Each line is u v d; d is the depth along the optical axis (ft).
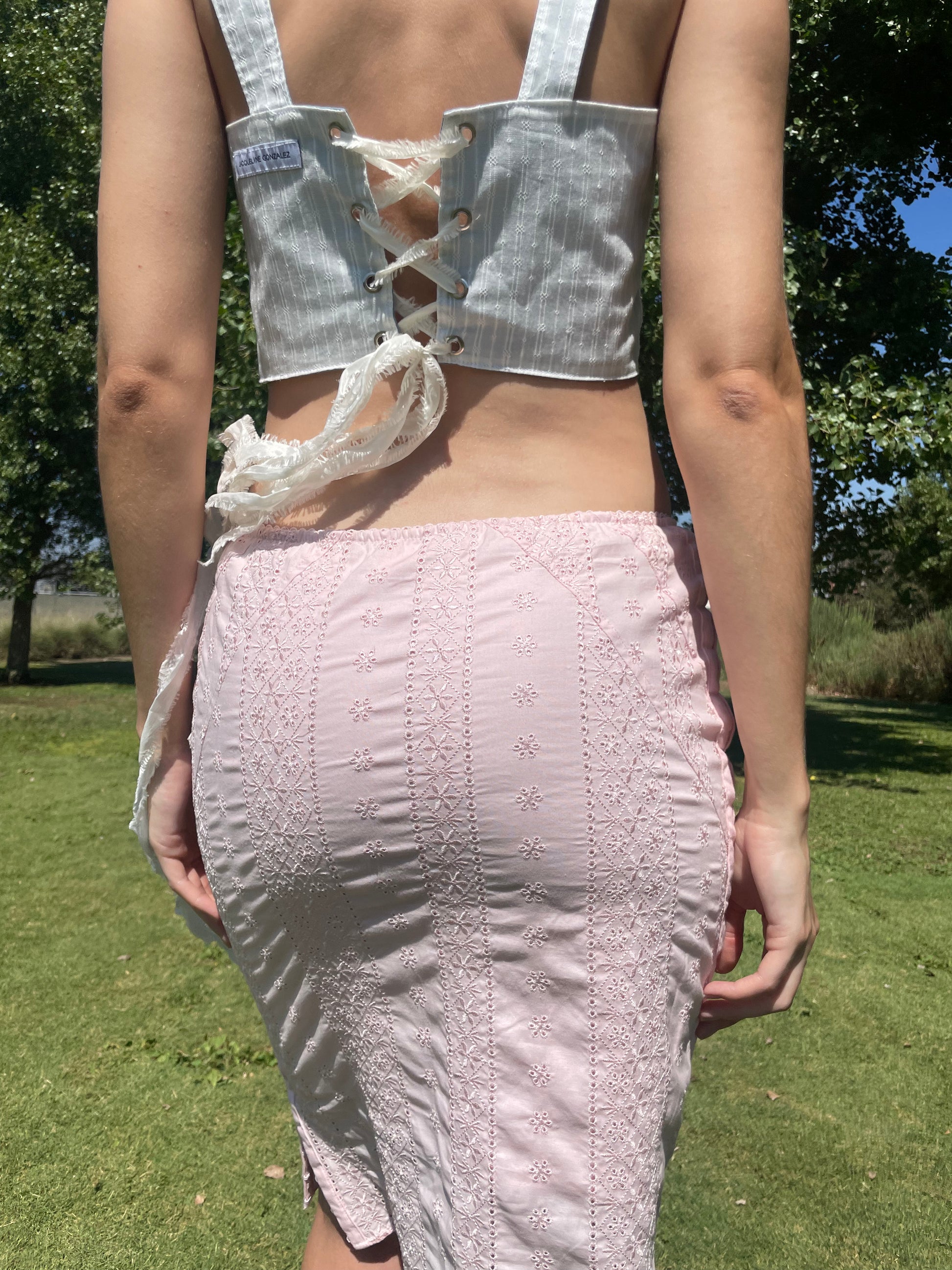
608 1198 2.94
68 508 60.95
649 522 3.22
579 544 3.05
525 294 3.14
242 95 3.34
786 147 34.42
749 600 3.04
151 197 3.36
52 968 14.53
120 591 3.61
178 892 3.90
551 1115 2.96
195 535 3.56
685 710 3.14
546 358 3.16
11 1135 10.09
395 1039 3.20
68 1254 8.27
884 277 37.35
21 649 63.41
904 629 69.05
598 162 3.13
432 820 2.93
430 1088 3.14
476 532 3.05
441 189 3.11
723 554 3.06
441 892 2.99
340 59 3.17
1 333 54.80
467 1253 3.02
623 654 3.00
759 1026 12.91
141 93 3.38
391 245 3.21
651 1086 3.02
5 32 64.18
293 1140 10.09
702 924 3.12
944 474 38.58
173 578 3.56
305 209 3.29
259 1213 8.89
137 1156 9.77
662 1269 8.07
